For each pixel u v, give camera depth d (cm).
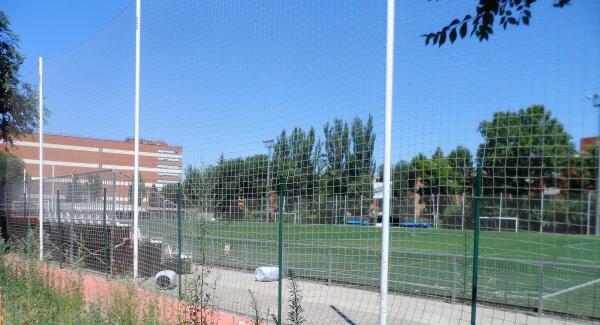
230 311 782
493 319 839
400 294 1011
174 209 941
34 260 810
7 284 733
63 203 1391
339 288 1008
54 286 738
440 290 1007
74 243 1237
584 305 948
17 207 1697
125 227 1109
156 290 730
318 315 815
